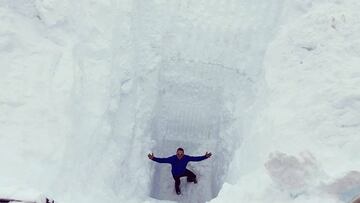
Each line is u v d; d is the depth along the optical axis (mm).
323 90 6871
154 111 8672
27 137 6512
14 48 7301
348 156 6121
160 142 9047
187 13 8695
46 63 7262
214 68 8797
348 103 6559
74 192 6426
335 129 6434
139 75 8492
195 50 8719
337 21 7539
